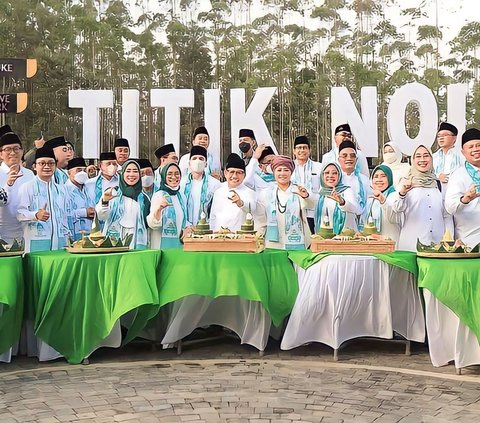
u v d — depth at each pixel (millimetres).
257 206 5629
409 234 5277
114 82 25594
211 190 6227
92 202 6566
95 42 25156
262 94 8031
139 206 5656
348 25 28969
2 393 3701
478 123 25516
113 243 4508
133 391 3730
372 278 4469
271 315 4492
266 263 4520
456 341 4109
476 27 27344
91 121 8078
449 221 5363
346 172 6012
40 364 4387
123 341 4621
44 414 3312
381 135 23734
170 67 27000
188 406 3436
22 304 4344
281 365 4363
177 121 8094
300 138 6871
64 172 6520
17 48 23953
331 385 3850
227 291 4344
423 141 7934
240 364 4395
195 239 4520
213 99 8023
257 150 7098
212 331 5422
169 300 4371
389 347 4902
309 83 25281
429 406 3436
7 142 5402
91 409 3393
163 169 5801
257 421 3188
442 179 6176
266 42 28234
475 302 4043
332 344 4492
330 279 4441
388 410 3361
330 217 5551
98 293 4363
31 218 5086
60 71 23953
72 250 4488
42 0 24625
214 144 8016
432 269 4164
